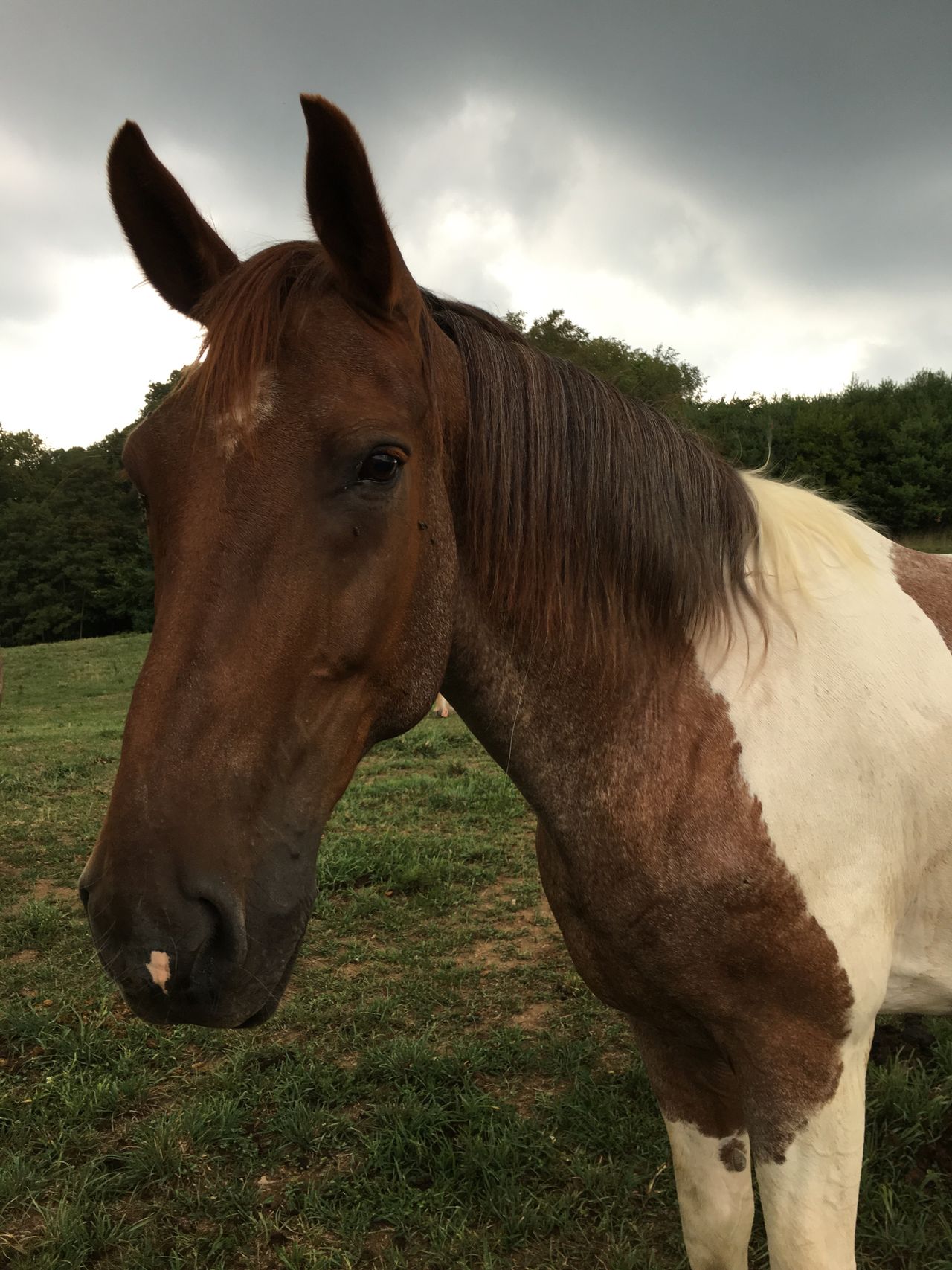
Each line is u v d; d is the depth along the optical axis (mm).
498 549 1439
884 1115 2551
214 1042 3271
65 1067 3107
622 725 1444
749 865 1360
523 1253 2188
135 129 1392
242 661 1096
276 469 1133
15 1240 2295
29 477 51375
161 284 1506
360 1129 2695
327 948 4113
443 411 1382
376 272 1196
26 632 40969
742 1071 1435
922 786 1478
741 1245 1606
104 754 9391
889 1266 2064
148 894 1015
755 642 1488
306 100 1125
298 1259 2180
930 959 1575
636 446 1509
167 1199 2438
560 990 3617
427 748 8719
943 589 1712
